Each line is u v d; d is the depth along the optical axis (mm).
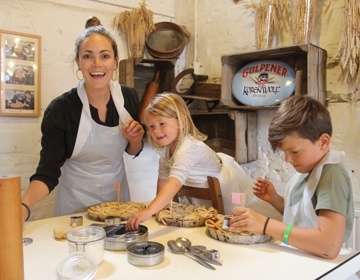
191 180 1521
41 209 2246
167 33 2641
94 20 2164
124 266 883
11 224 573
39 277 830
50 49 2244
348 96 1849
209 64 2643
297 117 1009
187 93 2537
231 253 962
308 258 926
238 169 1822
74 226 1186
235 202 1148
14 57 2090
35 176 1453
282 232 979
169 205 1448
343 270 892
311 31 1902
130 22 2424
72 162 1704
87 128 1595
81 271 772
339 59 1875
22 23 2131
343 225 930
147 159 2684
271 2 2105
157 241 1068
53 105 1578
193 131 1504
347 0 1728
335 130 1906
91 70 1466
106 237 1007
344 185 983
